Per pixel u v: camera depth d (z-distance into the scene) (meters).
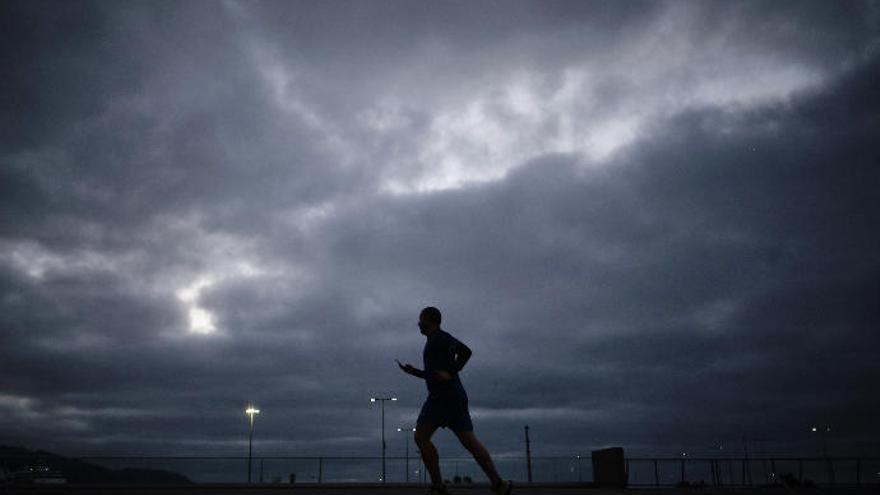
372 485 14.34
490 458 5.03
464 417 5.06
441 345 5.17
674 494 10.69
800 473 21.84
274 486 13.79
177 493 10.36
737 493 11.09
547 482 16.62
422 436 5.05
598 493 10.45
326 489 12.70
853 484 21.66
